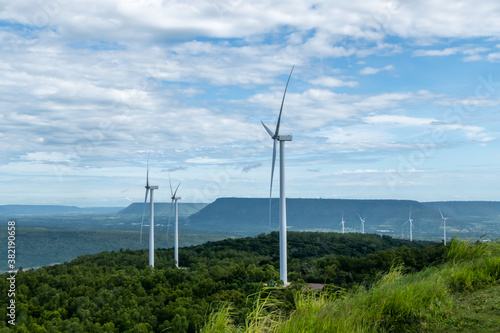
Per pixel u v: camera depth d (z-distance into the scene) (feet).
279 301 42.29
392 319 35.09
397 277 46.47
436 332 32.48
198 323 70.74
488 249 57.57
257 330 32.96
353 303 37.35
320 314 34.71
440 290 39.78
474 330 31.96
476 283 43.80
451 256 59.67
